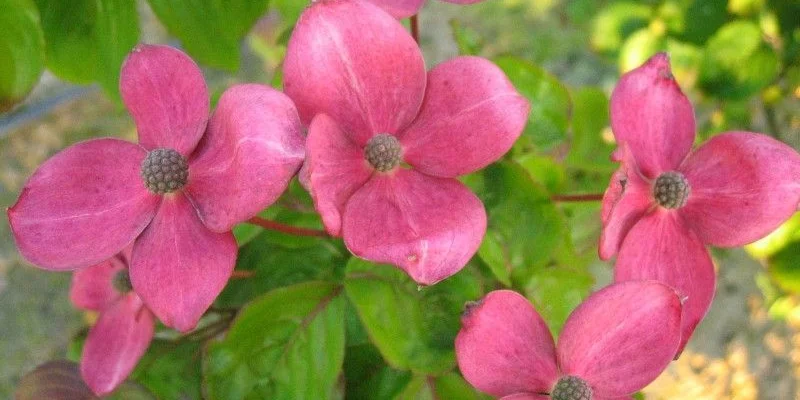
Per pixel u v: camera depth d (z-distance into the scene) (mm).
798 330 579
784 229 399
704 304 262
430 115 246
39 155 678
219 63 348
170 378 302
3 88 294
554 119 324
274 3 362
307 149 218
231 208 225
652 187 262
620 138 258
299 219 304
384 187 247
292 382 280
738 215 262
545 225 288
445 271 231
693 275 263
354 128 243
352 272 278
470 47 331
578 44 680
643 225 261
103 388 276
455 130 244
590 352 236
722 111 439
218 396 281
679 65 426
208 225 235
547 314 292
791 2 414
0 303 612
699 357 576
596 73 672
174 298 236
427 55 693
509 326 233
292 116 220
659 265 260
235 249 236
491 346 233
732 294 587
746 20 404
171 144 247
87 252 244
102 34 326
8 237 639
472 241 237
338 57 232
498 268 279
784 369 572
